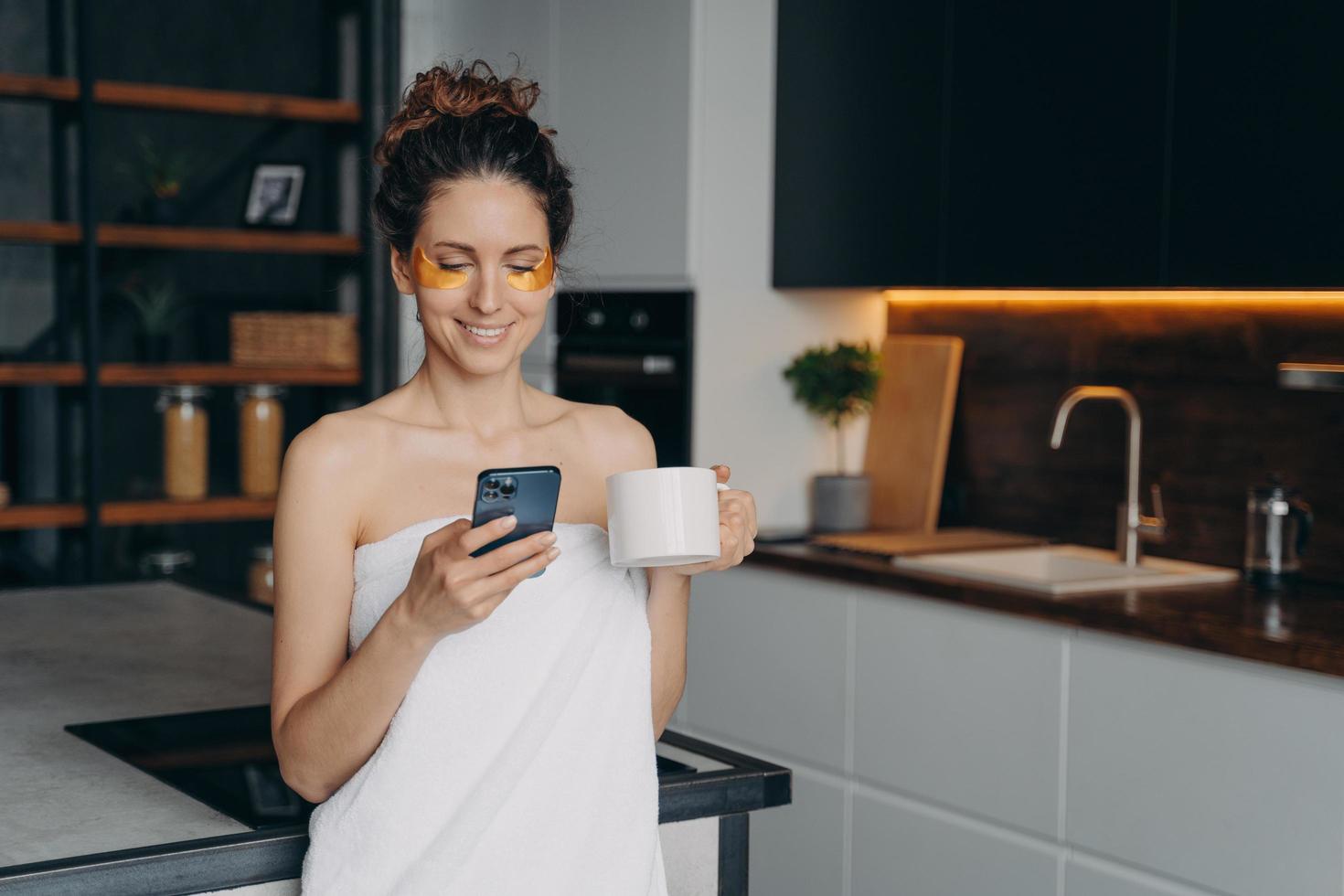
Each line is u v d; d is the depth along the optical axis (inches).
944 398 140.6
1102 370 129.7
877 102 132.7
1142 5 111.0
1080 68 115.9
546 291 46.1
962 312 143.8
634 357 144.5
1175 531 123.6
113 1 172.7
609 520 45.3
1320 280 99.7
